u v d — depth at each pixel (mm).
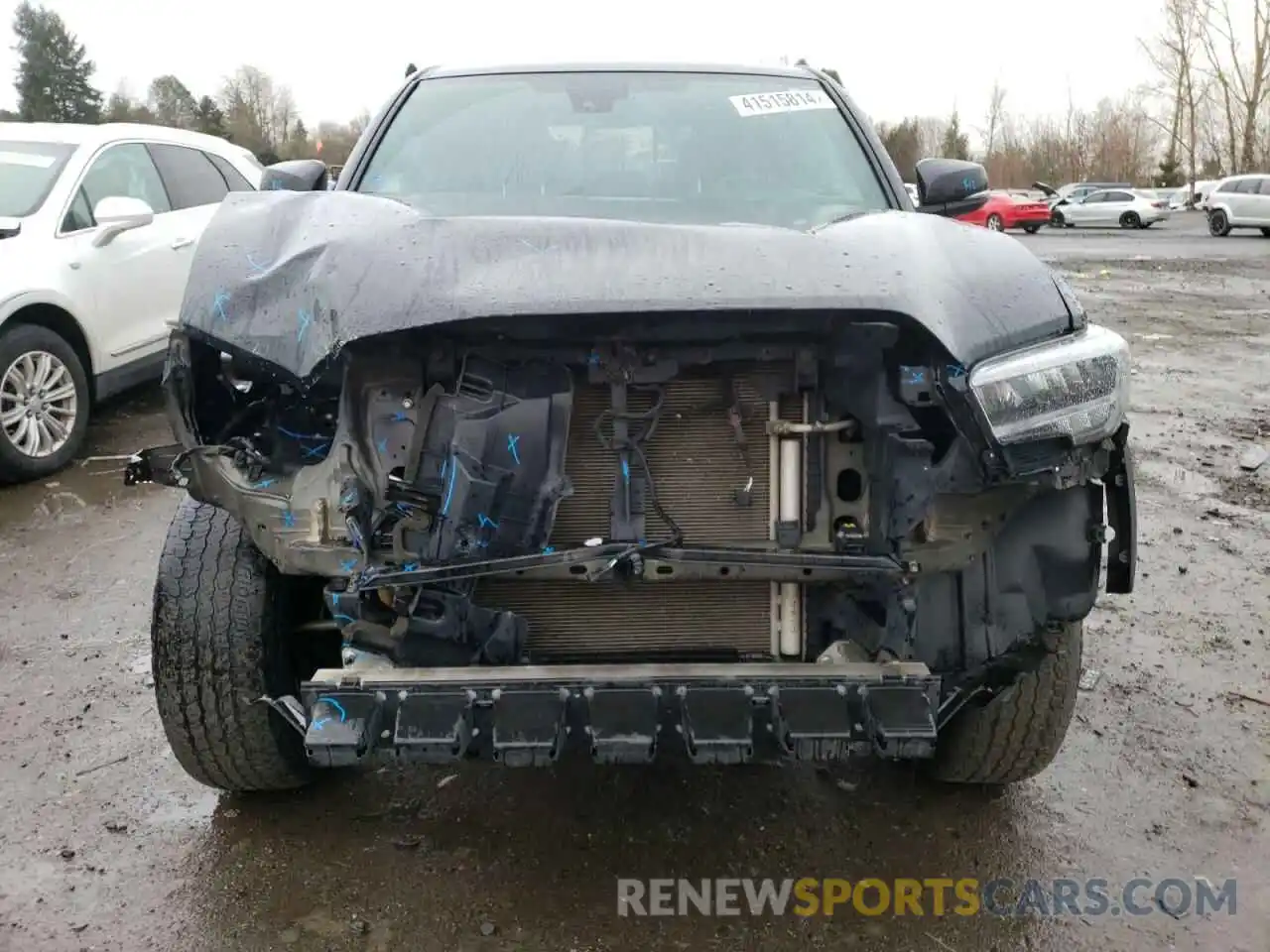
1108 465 2346
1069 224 39344
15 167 6316
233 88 63031
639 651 2389
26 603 4219
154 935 2369
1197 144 71875
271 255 2391
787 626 2385
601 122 3512
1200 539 5254
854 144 3545
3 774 2990
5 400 5590
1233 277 19062
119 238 6457
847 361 2258
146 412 7352
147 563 4672
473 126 3523
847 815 2875
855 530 2307
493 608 2348
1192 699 3607
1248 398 8711
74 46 65750
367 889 2537
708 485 2334
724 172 3334
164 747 3158
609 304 2080
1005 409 2150
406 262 2246
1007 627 2361
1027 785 3045
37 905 2451
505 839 2742
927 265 2340
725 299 2100
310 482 2271
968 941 2406
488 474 2166
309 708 2121
